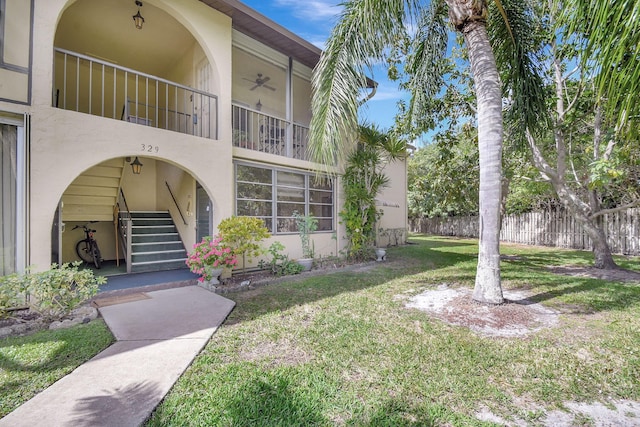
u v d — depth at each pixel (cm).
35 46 456
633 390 256
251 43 805
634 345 338
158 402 237
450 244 1461
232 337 363
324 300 513
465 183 968
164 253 797
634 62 211
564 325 397
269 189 802
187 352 321
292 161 841
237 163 730
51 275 395
